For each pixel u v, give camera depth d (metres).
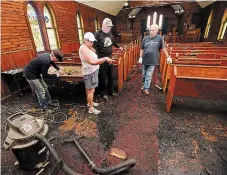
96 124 2.76
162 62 5.29
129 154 2.07
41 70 2.75
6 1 4.08
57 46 7.06
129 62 5.63
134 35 16.66
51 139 2.37
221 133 2.42
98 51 3.28
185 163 1.91
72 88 4.50
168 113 3.04
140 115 2.99
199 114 2.97
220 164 1.88
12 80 4.09
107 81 4.07
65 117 3.02
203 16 13.10
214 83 2.67
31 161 1.74
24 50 4.77
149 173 1.79
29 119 1.63
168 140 2.30
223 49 5.93
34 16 5.47
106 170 1.72
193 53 4.88
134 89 4.31
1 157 2.10
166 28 17.34
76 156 2.07
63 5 7.17
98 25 12.18
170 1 13.06
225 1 8.77
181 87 2.87
